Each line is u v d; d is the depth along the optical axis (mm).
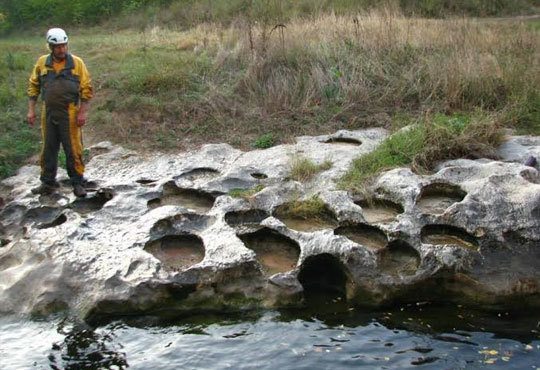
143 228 6258
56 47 6742
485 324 5473
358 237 6270
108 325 5480
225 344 5203
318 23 12266
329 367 4902
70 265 5809
